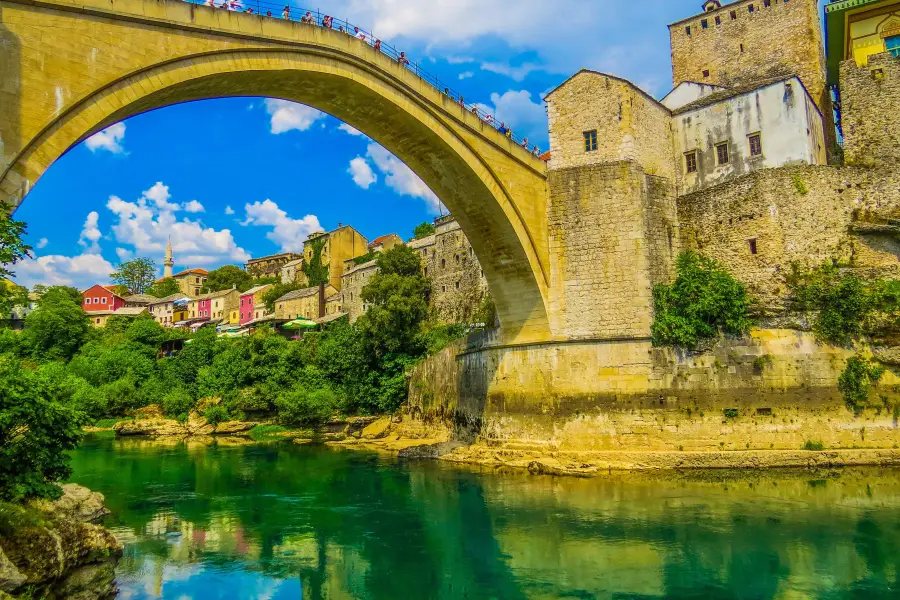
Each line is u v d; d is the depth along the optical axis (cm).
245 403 5469
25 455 1474
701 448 2517
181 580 1580
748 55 3950
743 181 2827
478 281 5822
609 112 2931
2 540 1274
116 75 1609
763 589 1427
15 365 1591
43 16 1495
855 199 2714
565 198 2888
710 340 2605
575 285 2825
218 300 10788
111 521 2147
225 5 1852
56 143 1502
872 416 2453
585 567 1598
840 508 1956
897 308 2494
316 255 9800
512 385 2895
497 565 1647
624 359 2664
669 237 2862
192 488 2709
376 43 2272
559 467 2603
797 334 2544
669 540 1748
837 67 3891
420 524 2047
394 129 2525
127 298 11606
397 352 4781
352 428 4575
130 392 6059
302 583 1565
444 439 3544
